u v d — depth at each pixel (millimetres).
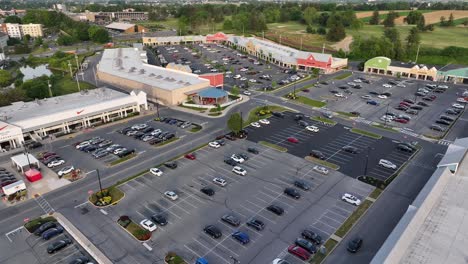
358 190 65750
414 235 45031
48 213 60656
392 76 150250
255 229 55875
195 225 57125
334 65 159375
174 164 75250
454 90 128000
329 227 55875
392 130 93875
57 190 67562
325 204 61844
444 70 140500
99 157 80188
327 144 85625
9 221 58688
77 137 91562
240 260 49562
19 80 149500
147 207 61938
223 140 86875
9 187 64375
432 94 123250
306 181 69312
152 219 58188
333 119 102000
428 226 46719
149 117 105188
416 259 41344
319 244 52000
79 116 96375
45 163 77500
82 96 109562
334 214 59062
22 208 62125
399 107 109125
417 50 190375
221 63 177250
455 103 113750
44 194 66250
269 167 75000
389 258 40125
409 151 80562
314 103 116062
